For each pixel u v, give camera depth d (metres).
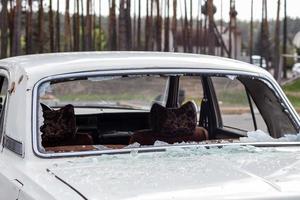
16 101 6.20
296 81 42.12
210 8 39.59
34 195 4.85
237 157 5.68
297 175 4.96
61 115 6.92
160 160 5.52
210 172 5.02
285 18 51.19
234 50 48.72
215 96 8.95
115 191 4.52
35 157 5.68
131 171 5.09
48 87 6.21
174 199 4.34
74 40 42.88
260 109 7.56
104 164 5.41
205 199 4.36
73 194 4.56
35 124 5.89
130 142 7.47
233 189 4.55
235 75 6.89
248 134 6.66
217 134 8.98
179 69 6.67
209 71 6.79
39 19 40.78
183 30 47.97
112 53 7.18
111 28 40.91
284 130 7.16
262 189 4.55
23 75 6.32
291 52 64.25
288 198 4.46
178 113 7.47
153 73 6.57
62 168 5.34
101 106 11.24
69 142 6.97
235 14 47.28
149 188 4.57
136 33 47.62
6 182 5.60
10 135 6.16
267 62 49.91
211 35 39.50
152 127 7.51
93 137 9.73
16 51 35.19
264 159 5.58
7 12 37.22
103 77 6.41
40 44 40.59
